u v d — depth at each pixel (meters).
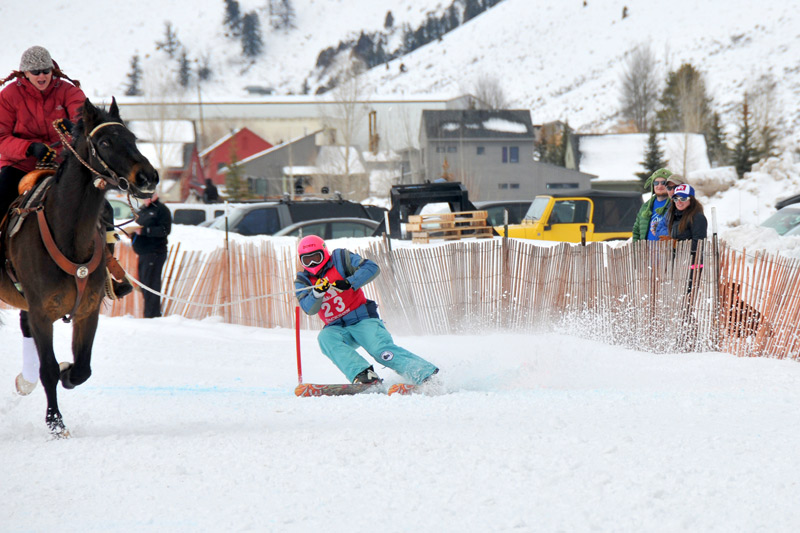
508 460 14.62
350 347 24.08
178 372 27.59
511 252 35.25
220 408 21.31
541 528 11.40
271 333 37.00
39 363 19.61
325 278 23.84
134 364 28.91
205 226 69.69
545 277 34.72
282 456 15.47
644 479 13.36
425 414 19.34
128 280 21.98
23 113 20.53
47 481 14.34
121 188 18.20
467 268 35.62
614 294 32.69
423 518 11.89
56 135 20.97
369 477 13.91
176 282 40.12
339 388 23.33
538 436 16.34
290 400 22.38
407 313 35.88
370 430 17.42
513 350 30.03
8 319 37.62
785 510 11.86
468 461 14.66
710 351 31.05
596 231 61.53
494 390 23.52
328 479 13.88
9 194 20.52
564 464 14.30
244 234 66.38
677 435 16.38
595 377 25.36
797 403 20.22
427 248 35.94
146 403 22.25
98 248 19.22
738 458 14.55
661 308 31.58
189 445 16.64
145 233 39.38
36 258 18.47
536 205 63.28
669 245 31.52
